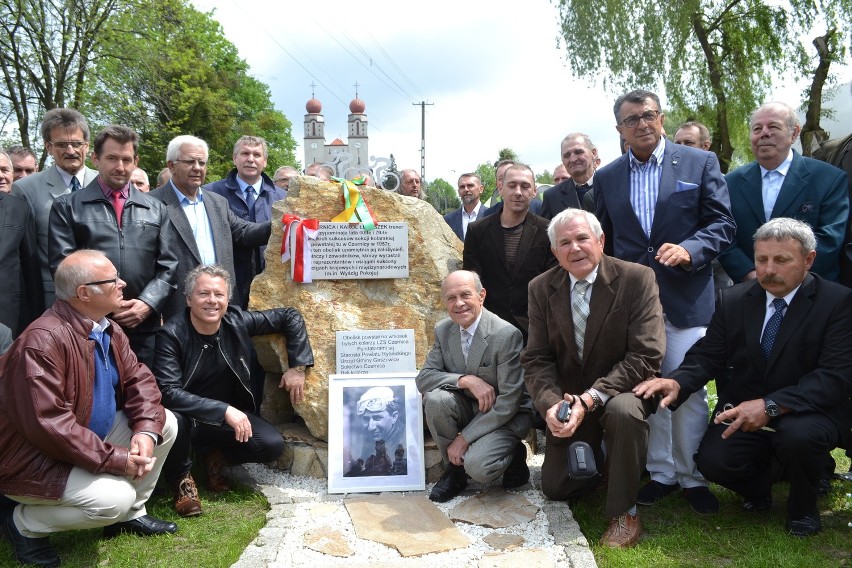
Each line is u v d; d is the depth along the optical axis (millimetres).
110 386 3527
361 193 4969
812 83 14102
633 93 4164
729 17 16469
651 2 15859
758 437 3650
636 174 4309
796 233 3498
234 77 32062
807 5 15602
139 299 4375
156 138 20219
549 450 3904
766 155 4223
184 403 4047
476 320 4219
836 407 3521
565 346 3875
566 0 16391
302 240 4871
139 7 17031
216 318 4172
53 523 3256
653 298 3760
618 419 3490
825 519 3719
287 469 4684
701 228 4184
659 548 3404
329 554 3408
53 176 5008
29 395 3102
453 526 3719
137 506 3670
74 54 16297
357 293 4953
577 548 3355
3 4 15000
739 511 3895
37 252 4855
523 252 4852
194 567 3289
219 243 5027
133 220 4500
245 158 5996
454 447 4086
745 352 3744
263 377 5273
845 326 3504
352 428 4461
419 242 4984
